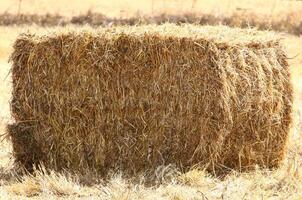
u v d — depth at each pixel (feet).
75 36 40.22
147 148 40.68
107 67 40.09
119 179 38.55
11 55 41.47
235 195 36.81
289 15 121.08
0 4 130.00
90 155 41.11
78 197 36.96
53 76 40.63
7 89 63.16
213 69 39.60
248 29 44.34
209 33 41.27
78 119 40.75
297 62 80.79
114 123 40.60
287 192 37.73
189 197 36.27
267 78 41.24
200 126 40.09
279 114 41.57
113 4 132.36
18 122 41.65
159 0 137.69
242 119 40.55
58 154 41.39
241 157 41.19
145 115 40.37
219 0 136.26
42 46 40.60
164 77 39.93
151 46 39.81
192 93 39.88
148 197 36.40
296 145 45.93
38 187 37.88
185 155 40.60
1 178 40.60
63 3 131.34
